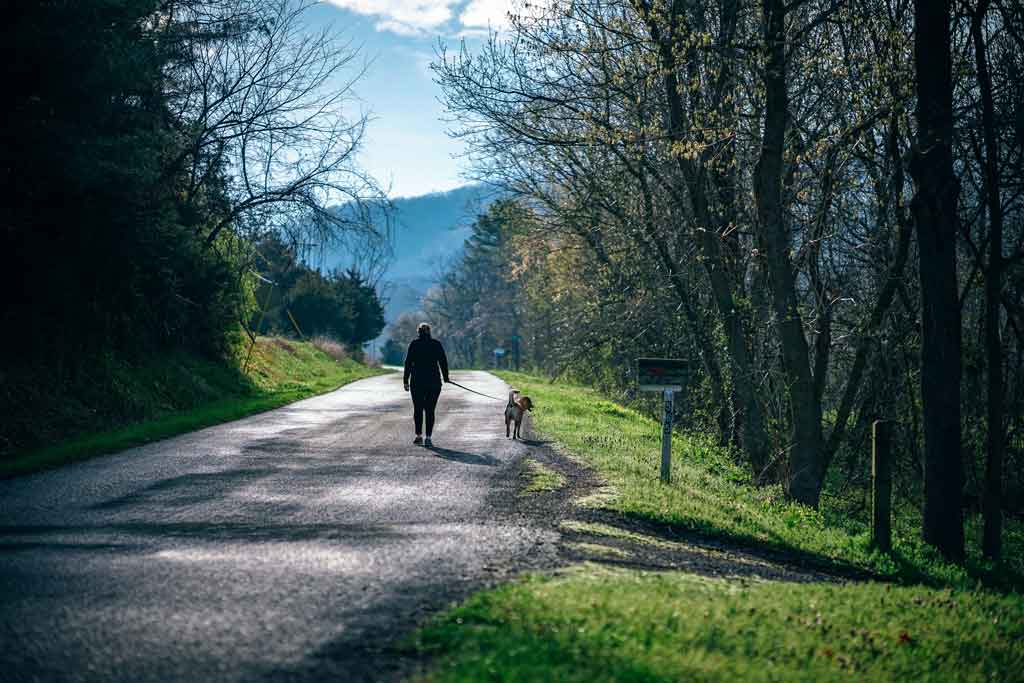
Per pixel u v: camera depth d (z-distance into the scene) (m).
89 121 15.99
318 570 6.41
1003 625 7.38
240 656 4.55
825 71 16.25
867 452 18.61
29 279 16.20
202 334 28.41
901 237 15.58
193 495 9.80
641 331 28.44
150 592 5.74
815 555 9.32
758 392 19.31
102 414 17.72
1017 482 18.31
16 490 9.96
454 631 4.86
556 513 9.33
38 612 5.25
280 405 25.33
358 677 4.29
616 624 5.16
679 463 15.28
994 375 13.37
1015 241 15.23
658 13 15.48
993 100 13.36
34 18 14.37
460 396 29.95
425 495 10.09
